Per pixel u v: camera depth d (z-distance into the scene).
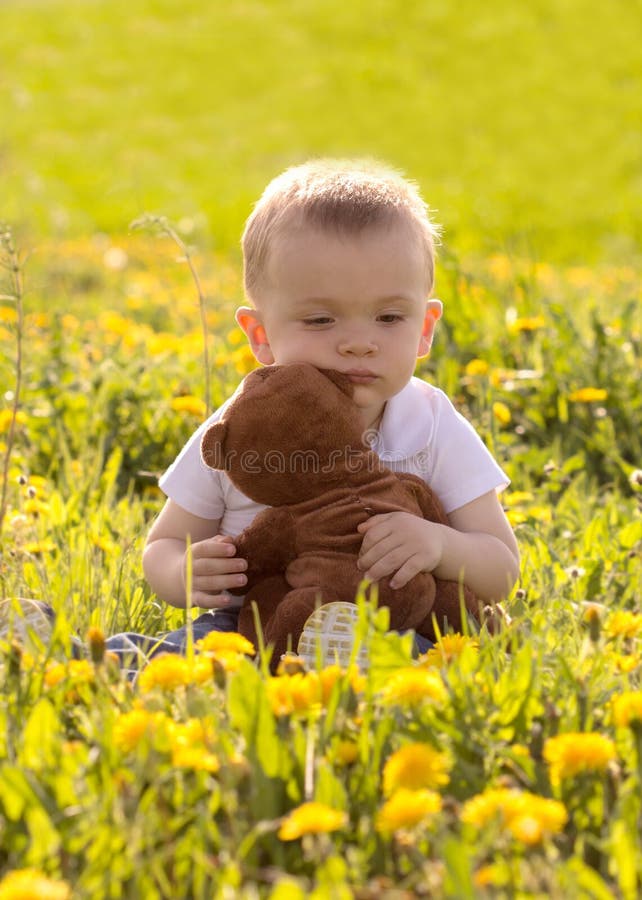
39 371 5.52
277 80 35.12
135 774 1.93
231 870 1.76
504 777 1.98
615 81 33.31
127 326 6.45
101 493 4.61
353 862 1.81
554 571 3.31
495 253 9.37
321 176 2.97
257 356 3.09
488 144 28.72
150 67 35.97
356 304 2.82
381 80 34.56
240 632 2.81
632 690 2.43
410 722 2.13
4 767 1.92
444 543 2.81
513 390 5.52
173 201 19.78
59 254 13.20
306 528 2.76
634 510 4.27
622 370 5.60
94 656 2.26
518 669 2.26
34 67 35.44
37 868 1.79
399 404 3.02
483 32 37.41
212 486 3.07
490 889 1.73
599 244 19.06
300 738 2.04
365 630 2.27
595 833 1.97
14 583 3.18
